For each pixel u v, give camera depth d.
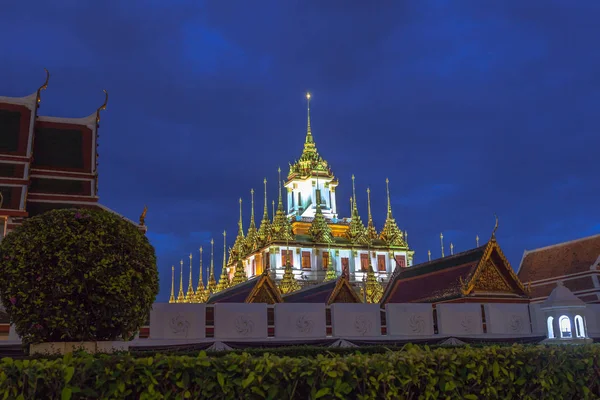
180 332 24.67
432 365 10.96
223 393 9.77
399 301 42.16
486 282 35.94
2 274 15.79
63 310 15.43
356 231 120.00
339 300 41.97
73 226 15.86
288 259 102.50
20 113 39.41
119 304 15.92
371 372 10.30
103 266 15.70
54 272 15.40
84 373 9.30
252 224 126.94
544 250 53.03
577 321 21.72
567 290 22.30
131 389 9.51
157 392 9.52
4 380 8.86
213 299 53.25
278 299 39.12
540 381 11.72
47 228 15.77
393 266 119.12
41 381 9.11
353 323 27.70
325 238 114.81
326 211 128.00
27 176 35.97
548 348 12.20
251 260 119.75
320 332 27.19
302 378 10.05
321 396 9.93
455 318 29.44
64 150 40.62
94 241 15.80
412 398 10.68
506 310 30.36
